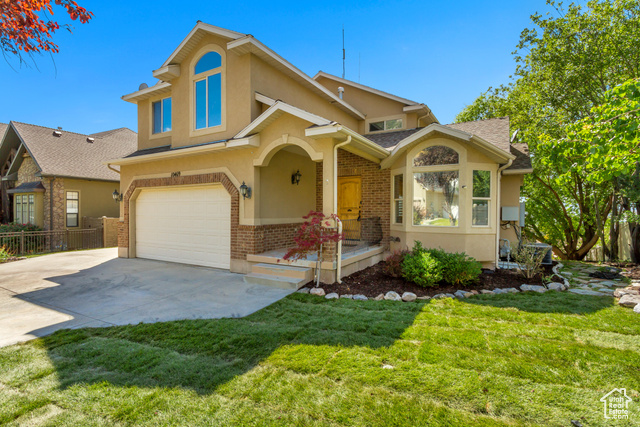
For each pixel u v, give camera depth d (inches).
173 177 402.9
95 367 148.6
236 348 165.8
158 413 115.4
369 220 416.8
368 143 311.3
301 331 185.0
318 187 452.1
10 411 116.9
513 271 335.3
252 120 347.6
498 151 319.9
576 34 524.4
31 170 705.6
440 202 350.0
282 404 120.0
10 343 174.1
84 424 110.4
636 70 486.0
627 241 536.1
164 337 181.3
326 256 290.2
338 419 111.5
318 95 454.9
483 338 172.6
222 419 112.3
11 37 242.1
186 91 400.5
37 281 317.1
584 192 657.0
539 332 180.4
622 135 184.2
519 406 116.6
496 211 345.7
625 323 191.3
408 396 123.6
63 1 243.1
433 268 277.7
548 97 575.5
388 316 209.2
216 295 265.0
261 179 347.6
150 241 442.6
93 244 637.9
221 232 370.3
